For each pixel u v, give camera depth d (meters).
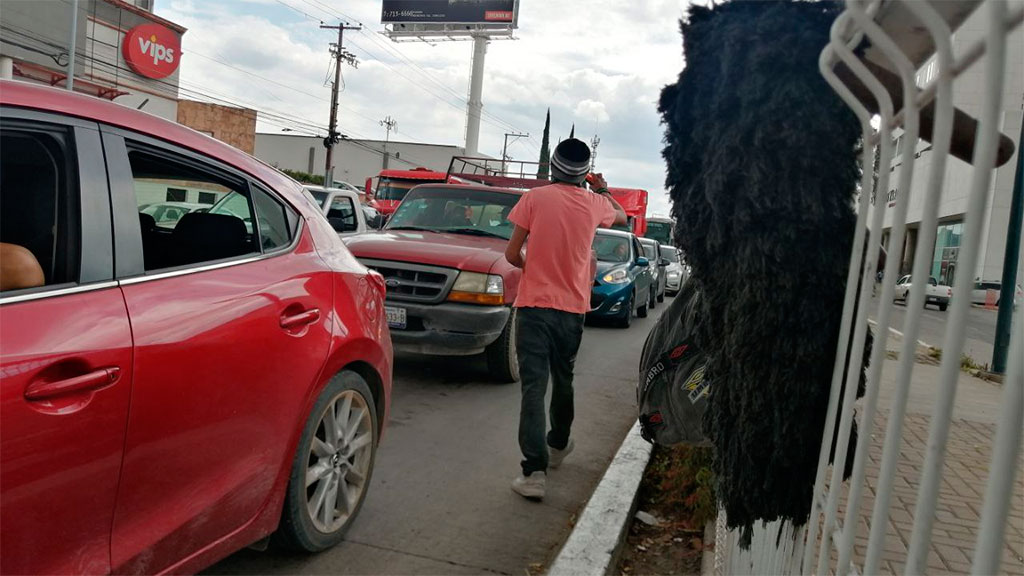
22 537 1.87
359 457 3.48
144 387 2.18
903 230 1.17
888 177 1.29
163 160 2.62
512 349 6.75
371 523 3.65
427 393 6.38
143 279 2.33
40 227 2.20
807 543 1.66
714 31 1.79
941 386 0.90
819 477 1.62
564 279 4.04
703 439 2.91
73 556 2.01
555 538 3.64
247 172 3.04
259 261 2.89
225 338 2.50
